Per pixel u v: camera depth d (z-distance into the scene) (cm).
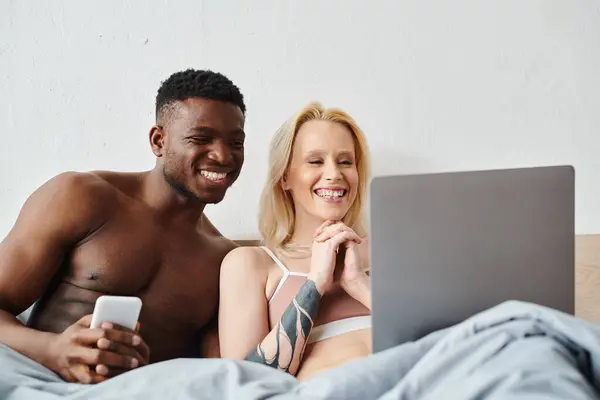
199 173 113
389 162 139
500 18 138
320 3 138
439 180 77
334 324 112
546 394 60
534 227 78
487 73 138
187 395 78
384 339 79
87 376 93
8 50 137
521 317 71
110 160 139
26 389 84
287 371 105
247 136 139
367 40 138
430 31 138
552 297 79
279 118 139
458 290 78
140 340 95
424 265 78
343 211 120
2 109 138
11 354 94
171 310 115
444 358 68
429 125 139
